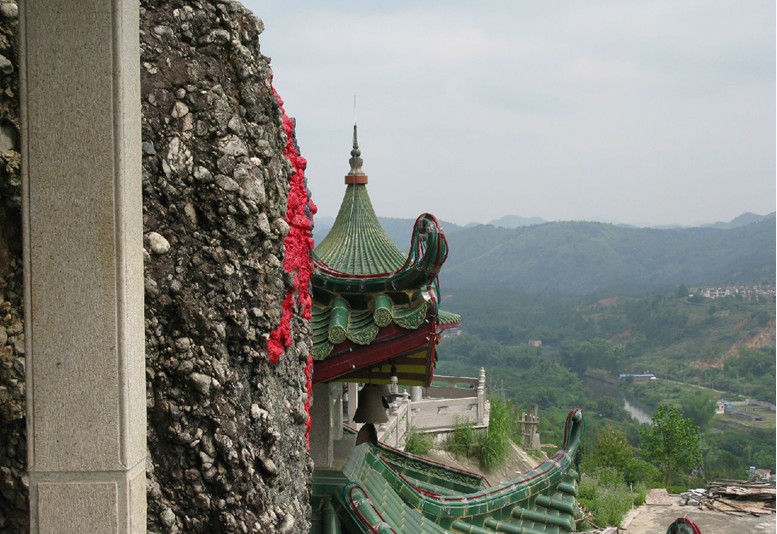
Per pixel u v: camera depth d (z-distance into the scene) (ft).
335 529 25.00
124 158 15.53
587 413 284.41
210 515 17.35
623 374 393.91
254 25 19.13
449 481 38.88
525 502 34.04
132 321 15.84
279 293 18.93
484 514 32.27
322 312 28.25
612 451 114.11
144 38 17.66
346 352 27.20
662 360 414.82
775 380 341.21
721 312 463.83
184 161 17.56
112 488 15.60
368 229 39.29
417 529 28.78
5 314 17.08
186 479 17.28
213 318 17.46
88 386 15.57
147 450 17.20
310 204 22.58
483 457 88.69
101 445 15.58
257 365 18.11
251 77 18.79
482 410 92.53
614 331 508.53
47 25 15.33
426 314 26.81
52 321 15.56
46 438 15.62
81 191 15.46
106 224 15.47
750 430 247.09
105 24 15.29
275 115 19.52
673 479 123.95
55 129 15.42
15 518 17.37
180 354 17.22
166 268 17.34
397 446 81.15
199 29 18.20
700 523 87.71
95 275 15.48
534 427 108.78
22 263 16.81
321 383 28.43
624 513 90.89
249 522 17.43
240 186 17.83
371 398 31.73
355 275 27.99
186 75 17.85
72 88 15.35
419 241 27.30
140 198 16.26
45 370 15.58
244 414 17.74
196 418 17.21
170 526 17.15
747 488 96.53
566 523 33.27
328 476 26.68
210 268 17.57
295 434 19.84
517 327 544.62
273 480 18.15
